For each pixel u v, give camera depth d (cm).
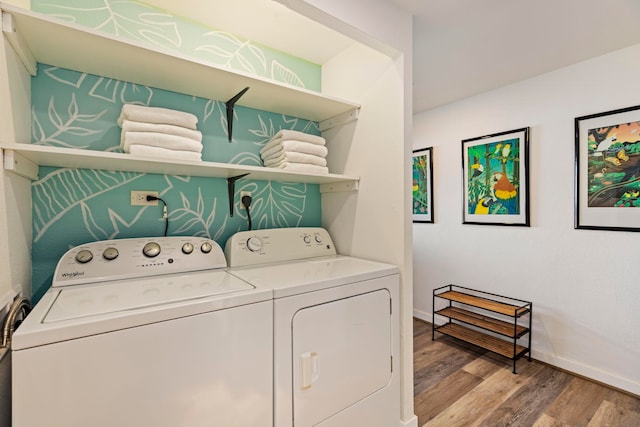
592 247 216
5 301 90
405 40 158
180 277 128
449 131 304
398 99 160
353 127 187
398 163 160
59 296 99
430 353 259
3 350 78
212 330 95
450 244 306
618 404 190
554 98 232
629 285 200
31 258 121
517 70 232
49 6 125
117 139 139
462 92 276
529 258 249
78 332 76
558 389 206
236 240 158
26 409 70
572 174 224
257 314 104
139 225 146
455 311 288
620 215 202
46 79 125
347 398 130
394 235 162
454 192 302
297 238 179
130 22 143
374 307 142
